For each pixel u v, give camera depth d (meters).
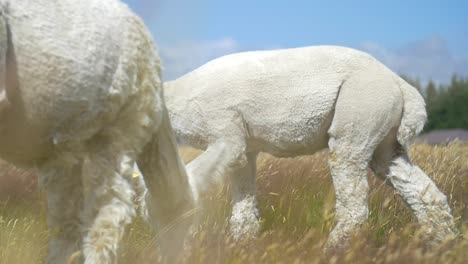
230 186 5.83
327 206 5.29
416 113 5.57
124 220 4.44
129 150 4.51
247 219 5.66
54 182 4.53
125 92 4.43
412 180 5.56
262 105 5.58
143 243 5.07
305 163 6.36
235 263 4.77
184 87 5.68
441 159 6.52
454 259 5.04
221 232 5.21
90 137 4.41
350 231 5.35
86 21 4.32
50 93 4.26
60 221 4.54
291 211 5.67
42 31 4.17
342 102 5.50
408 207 5.56
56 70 4.23
